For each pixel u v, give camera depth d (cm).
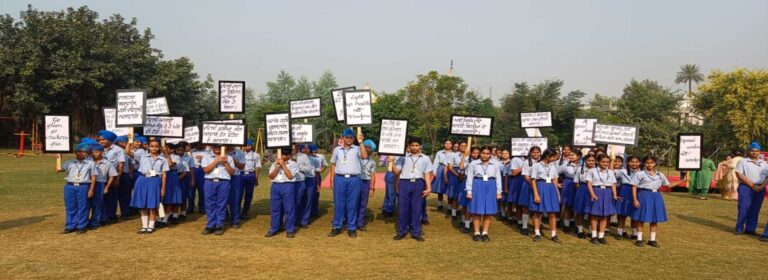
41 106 2972
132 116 920
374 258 688
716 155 4344
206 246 741
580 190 867
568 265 671
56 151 883
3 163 2291
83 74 2953
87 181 827
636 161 839
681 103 5062
